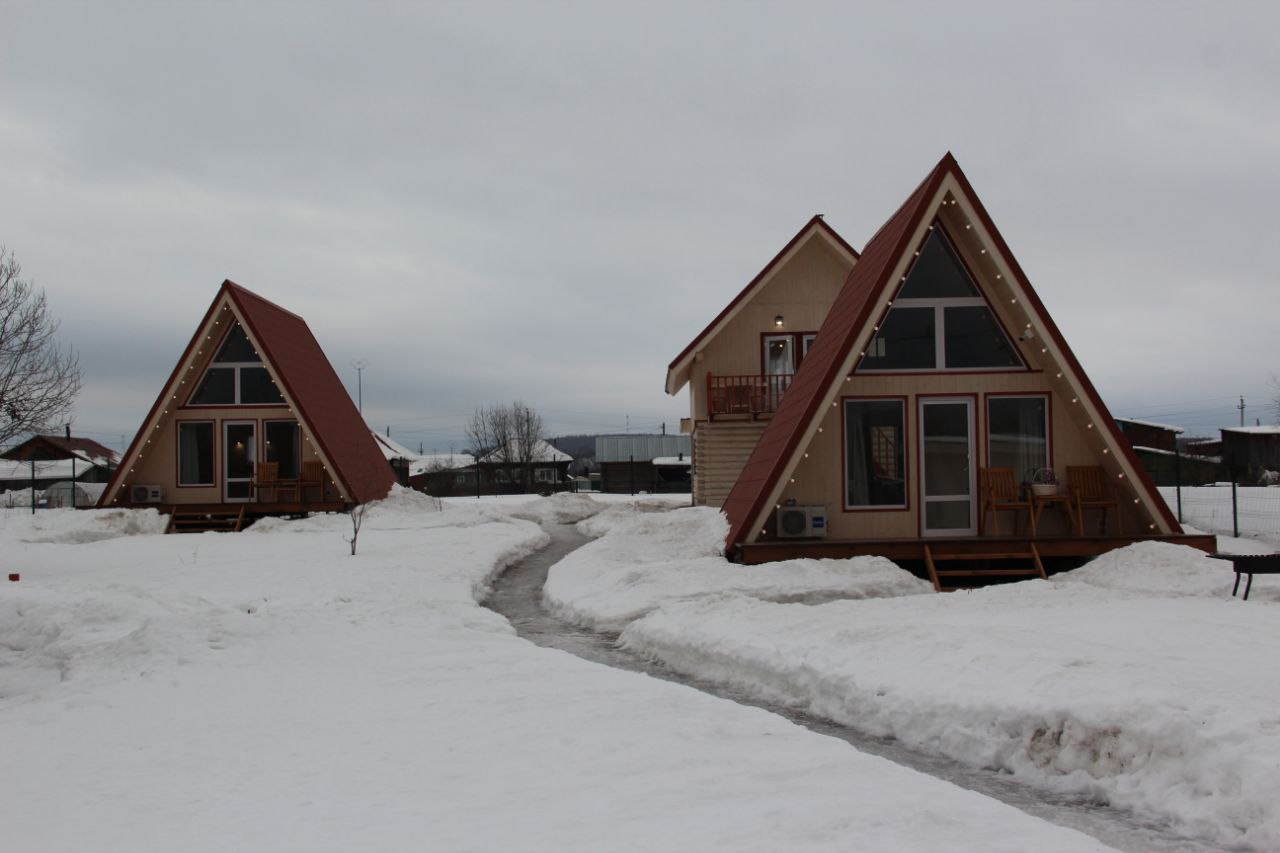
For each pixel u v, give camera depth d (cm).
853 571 1323
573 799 481
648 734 611
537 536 2380
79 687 892
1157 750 547
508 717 671
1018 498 1451
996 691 664
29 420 2030
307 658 939
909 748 662
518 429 6806
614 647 1066
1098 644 769
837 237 2622
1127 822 513
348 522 2497
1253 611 991
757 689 837
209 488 2608
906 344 1493
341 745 618
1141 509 1433
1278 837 459
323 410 2738
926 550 1397
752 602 1118
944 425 1491
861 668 779
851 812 446
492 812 465
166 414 2588
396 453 7144
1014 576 1406
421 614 1181
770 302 2672
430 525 2531
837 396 1456
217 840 437
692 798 476
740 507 1587
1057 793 566
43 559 1925
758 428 2606
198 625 1047
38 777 578
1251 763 500
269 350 2525
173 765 592
